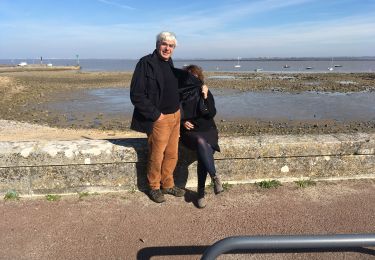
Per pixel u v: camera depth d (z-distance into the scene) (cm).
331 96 3616
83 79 5706
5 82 4359
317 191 543
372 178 580
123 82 5256
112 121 2303
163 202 514
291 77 6431
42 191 527
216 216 479
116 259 395
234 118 2378
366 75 6900
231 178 561
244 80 5597
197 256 402
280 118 2400
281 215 480
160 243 422
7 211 487
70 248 412
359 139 574
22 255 401
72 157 521
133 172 539
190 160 554
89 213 484
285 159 564
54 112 2662
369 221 465
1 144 536
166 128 491
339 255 402
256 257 398
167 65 490
